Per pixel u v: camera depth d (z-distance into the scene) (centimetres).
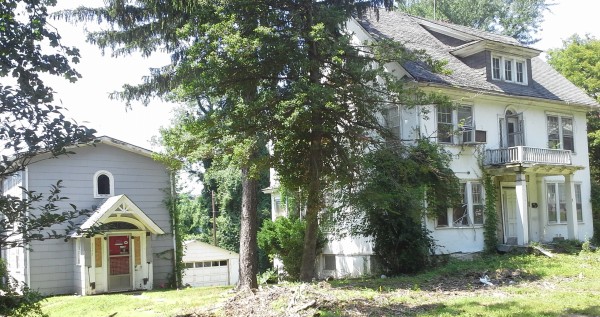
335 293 1432
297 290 1350
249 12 1557
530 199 2666
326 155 1692
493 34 3086
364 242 2316
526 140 2630
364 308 1194
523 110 2647
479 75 2588
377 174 1745
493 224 2423
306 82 1488
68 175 2031
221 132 1498
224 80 1511
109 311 1422
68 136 571
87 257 1948
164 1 1669
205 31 1490
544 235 2645
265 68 1548
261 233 2608
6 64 568
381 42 1670
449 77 2400
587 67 3584
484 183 2441
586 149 2923
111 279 2022
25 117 562
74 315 1374
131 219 2056
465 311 1124
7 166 559
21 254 1962
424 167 1789
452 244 2303
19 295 620
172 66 1844
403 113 2278
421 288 1583
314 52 1620
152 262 2123
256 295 1382
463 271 1941
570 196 2630
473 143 2359
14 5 563
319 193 1755
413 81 2188
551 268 1898
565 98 2803
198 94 1536
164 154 1609
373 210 1981
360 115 1664
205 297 1598
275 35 1481
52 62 578
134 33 1736
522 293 1418
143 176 2219
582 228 2839
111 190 2131
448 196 2120
